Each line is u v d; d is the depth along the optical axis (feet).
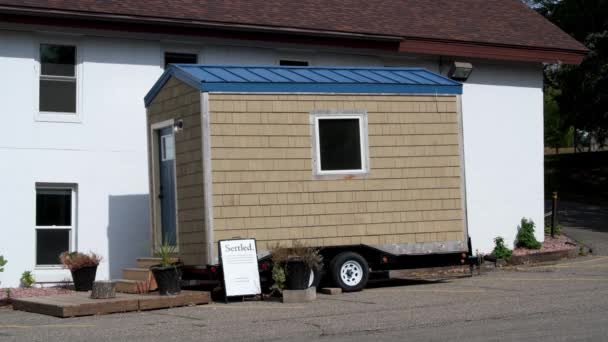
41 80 60.18
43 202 60.03
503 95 76.07
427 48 71.67
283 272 49.34
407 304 45.34
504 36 75.77
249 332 37.68
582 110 124.77
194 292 50.06
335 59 70.28
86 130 61.05
